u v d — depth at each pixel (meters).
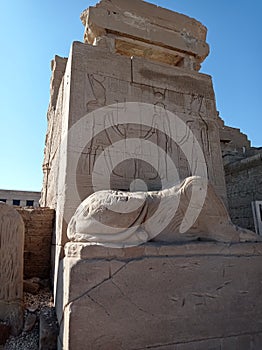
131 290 2.00
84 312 1.85
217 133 4.47
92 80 3.72
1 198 14.10
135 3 5.09
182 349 2.02
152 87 4.15
